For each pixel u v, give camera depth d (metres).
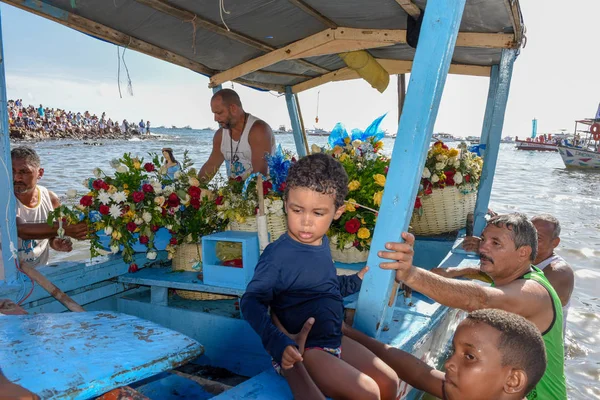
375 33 3.66
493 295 2.02
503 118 4.06
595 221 12.23
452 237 4.34
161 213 3.16
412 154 1.87
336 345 1.71
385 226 1.92
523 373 1.54
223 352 2.92
